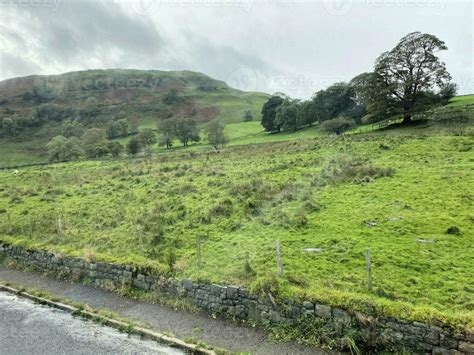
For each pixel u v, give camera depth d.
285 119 86.19
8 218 22.67
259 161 34.91
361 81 71.19
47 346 10.62
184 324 11.30
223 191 23.58
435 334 8.55
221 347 9.95
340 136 45.53
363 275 11.59
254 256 13.82
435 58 50.12
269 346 9.84
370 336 9.19
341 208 17.92
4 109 173.38
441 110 51.19
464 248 12.84
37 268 16.77
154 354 10.07
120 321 11.70
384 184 20.86
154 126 154.00
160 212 20.80
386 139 36.09
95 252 15.98
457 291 10.37
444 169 22.69
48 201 27.16
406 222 15.41
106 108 185.50
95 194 28.12
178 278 12.80
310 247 14.09
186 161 44.47
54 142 86.50
